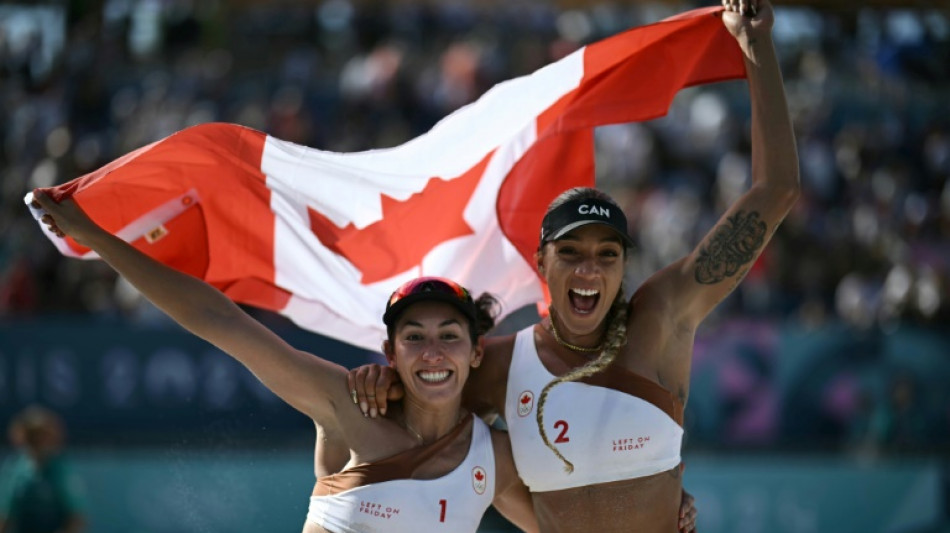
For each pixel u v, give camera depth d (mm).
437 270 15422
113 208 13711
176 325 30453
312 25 48156
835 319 33906
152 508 28016
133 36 47406
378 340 15227
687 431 29578
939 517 29562
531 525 13781
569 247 13016
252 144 14117
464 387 13797
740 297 33656
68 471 25344
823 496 29375
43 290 33531
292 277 14742
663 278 13461
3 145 41281
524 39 47000
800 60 46750
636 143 40250
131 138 40281
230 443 28375
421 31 47656
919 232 38250
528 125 15023
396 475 12602
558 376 13195
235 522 17453
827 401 30047
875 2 46844
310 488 27000
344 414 12820
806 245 35812
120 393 28891
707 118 41875
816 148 41125
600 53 14562
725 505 29094
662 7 47719
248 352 12820
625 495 12836
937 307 32438
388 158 14742
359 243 14906
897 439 30016
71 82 43281
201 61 46312
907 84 45656
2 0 46875
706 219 36844
